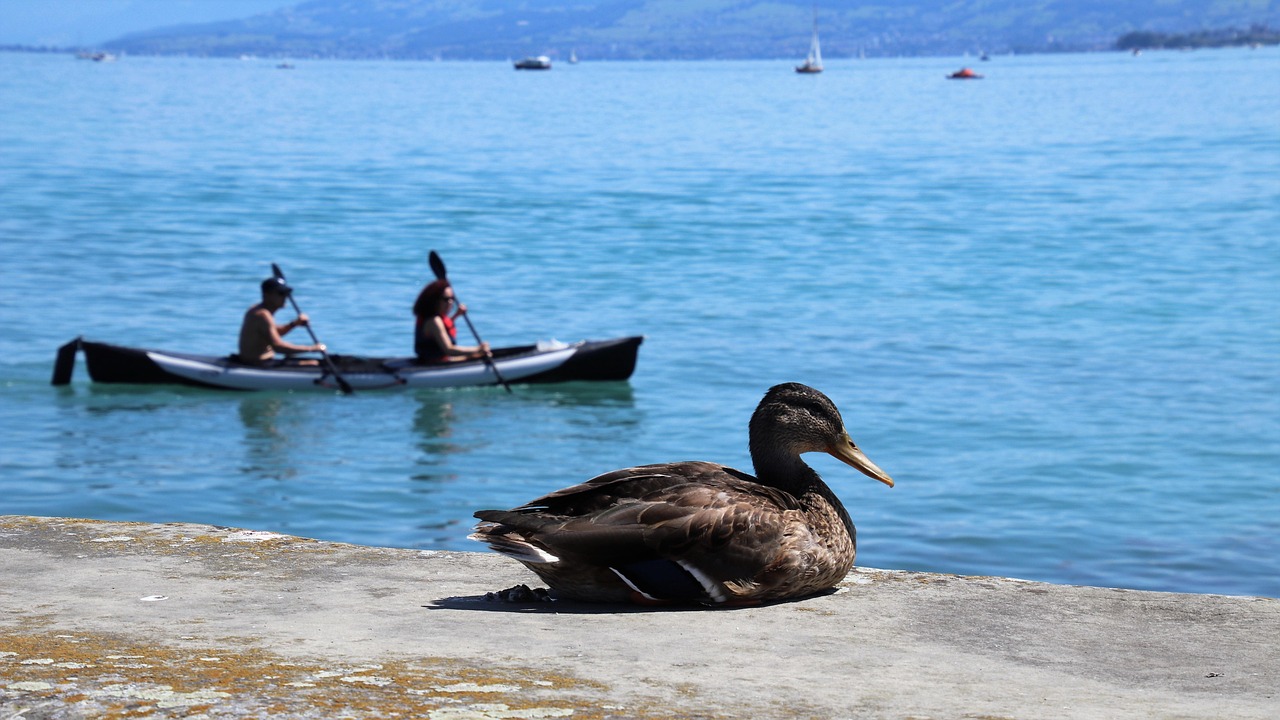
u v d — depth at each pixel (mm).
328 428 13688
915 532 9781
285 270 24219
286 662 2977
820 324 19109
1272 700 2949
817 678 3059
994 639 3508
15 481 11336
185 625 3426
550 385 15773
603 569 3781
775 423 4301
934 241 28422
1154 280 22734
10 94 112312
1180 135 58906
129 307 20266
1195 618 3723
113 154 49969
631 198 36844
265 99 112125
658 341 18094
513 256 26438
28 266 23906
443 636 3391
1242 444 12312
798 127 71438
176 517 10242
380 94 131000
